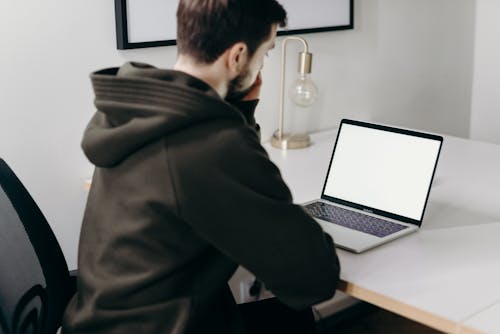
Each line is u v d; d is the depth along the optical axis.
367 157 1.88
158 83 1.26
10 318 1.59
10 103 2.05
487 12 3.33
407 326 2.75
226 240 1.29
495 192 2.02
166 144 1.28
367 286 1.46
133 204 1.31
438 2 3.17
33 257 1.52
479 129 3.49
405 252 1.62
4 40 2.01
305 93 2.51
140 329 1.34
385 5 2.96
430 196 1.99
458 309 1.36
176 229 1.30
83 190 2.25
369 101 3.01
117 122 1.33
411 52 3.12
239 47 1.36
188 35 1.35
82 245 1.43
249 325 1.70
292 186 2.09
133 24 2.21
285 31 2.60
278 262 1.31
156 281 1.32
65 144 2.18
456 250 1.63
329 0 2.72
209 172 1.25
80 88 2.17
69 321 1.43
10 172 1.54
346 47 2.86
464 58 3.37
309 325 1.72
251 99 1.61
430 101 3.27
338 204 1.90
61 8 2.09
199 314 1.36
